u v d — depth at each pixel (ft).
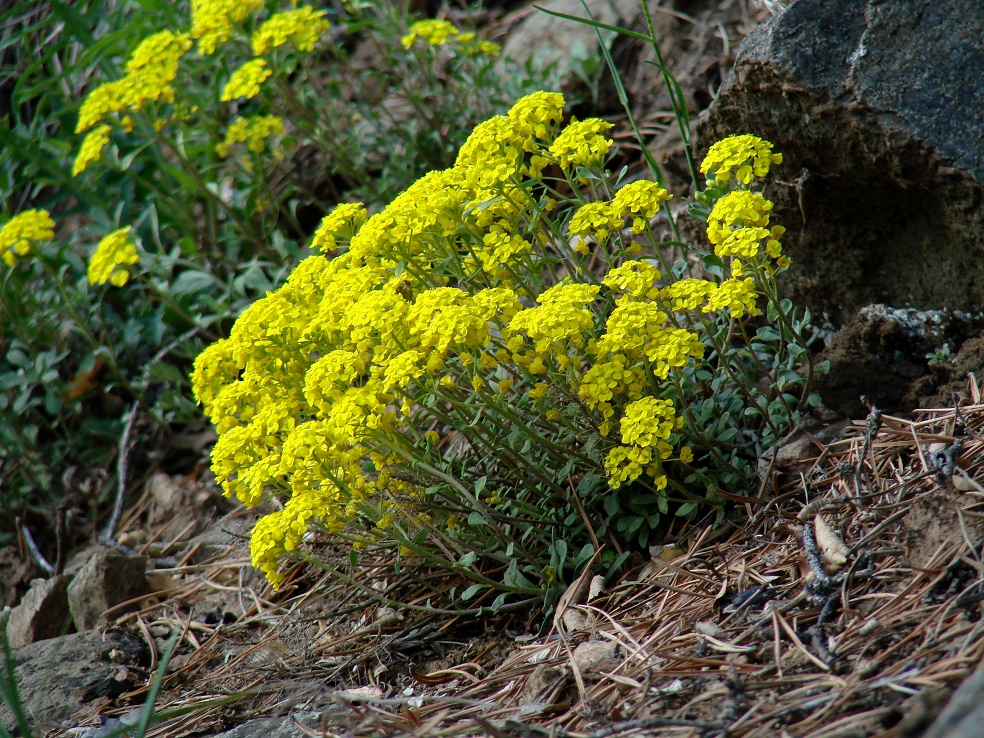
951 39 3.39
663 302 3.34
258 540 3.26
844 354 3.49
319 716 3.25
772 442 3.42
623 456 3.27
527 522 3.40
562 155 3.39
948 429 3.31
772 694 3.07
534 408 3.35
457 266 3.44
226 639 3.54
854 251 3.52
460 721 3.18
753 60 3.46
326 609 3.52
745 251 3.26
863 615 3.13
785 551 3.27
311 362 3.43
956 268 3.44
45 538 3.98
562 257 3.45
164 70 3.84
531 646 3.30
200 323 3.93
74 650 3.55
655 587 3.33
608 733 3.07
